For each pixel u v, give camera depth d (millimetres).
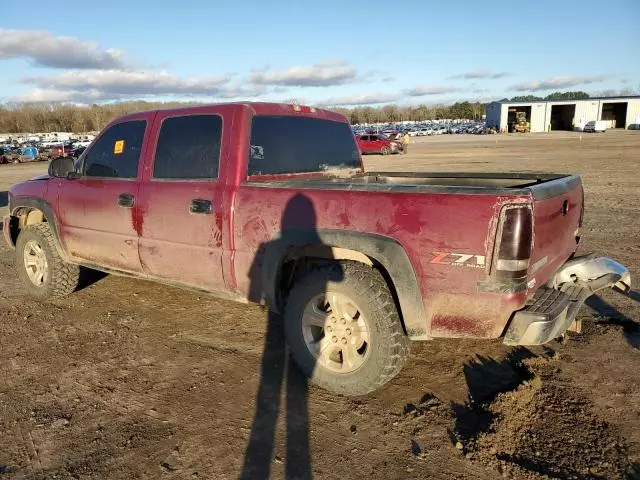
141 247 4465
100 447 3066
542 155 28781
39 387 3766
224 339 4527
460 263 3006
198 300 5492
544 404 3408
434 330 3174
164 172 4312
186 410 3436
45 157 46594
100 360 4168
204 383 3781
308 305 3588
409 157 31656
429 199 3078
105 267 4926
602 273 3820
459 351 4242
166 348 4363
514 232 2887
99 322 4941
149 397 3602
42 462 2939
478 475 2783
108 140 4812
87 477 2812
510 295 2943
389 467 2861
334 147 4832
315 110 4684
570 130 78125
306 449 3023
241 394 3623
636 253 7090
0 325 4910
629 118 74562
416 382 3758
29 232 5484
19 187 5703
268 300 3795
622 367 3887
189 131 4191
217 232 3934
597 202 11922
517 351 4219
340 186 3396
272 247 3652
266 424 3268
